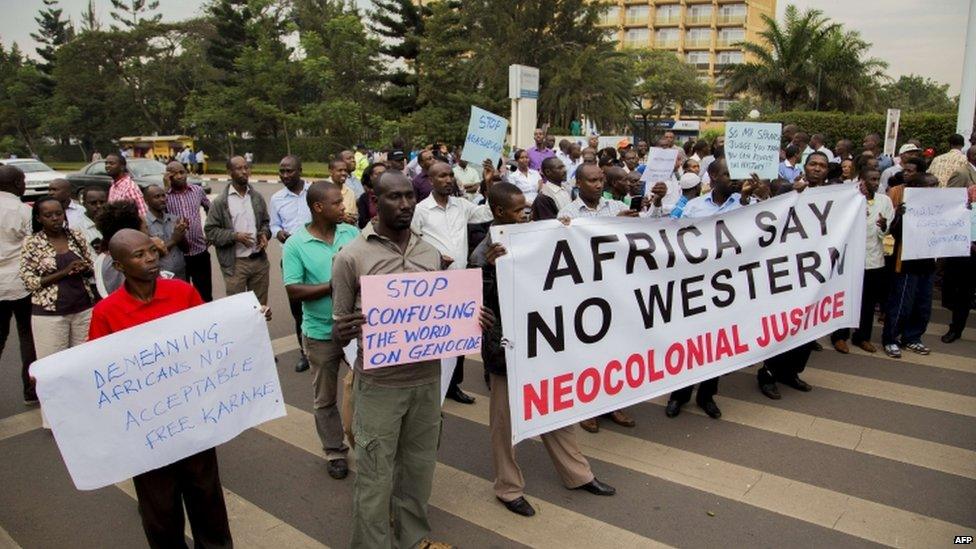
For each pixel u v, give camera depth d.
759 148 5.70
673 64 57.84
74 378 2.66
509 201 3.75
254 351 3.04
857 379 5.79
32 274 4.77
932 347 6.61
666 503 3.89
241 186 6.29
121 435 2.75
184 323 2.88
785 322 5.05
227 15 50.31
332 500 3.98
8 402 5.55
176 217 6.00
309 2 47.88
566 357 3.91
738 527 3.64
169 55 52.69
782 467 4.29
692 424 4.96
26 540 3.63
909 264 6.11
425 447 3.22
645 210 7.57
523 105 18.09
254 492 4.08
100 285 4.32
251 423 3.07
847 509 3.79
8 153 52.66
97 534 3.69
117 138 52.25
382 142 39.03
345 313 3.04
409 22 44.97
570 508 3.86
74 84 50.56
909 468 4.25
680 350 4.49
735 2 75.50
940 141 18.69
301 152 44.50
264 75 42.31
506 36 45.47
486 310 3.14
